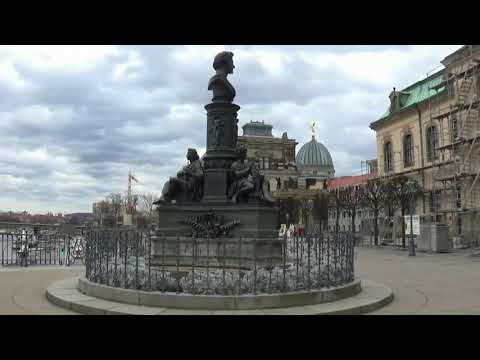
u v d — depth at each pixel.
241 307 9.56
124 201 152.88
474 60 40.00
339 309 9.73
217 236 14.12
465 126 41.75
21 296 12.38
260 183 15.18
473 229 39.81
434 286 15.15
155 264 12.12
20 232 25.91
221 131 15.71
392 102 63.06
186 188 15.55
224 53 16.03
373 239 55.00
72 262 24.39
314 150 142.12
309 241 11.73
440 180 46.69
